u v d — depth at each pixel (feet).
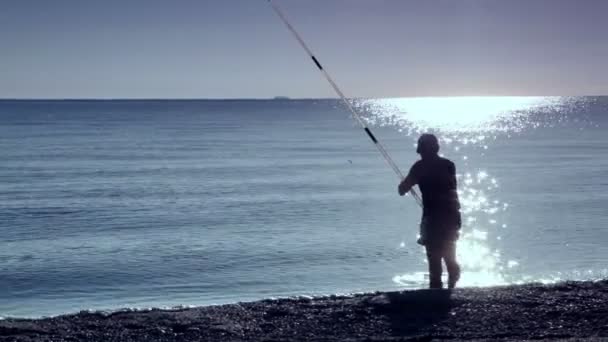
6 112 648.79
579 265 50.08
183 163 157.07
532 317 18.63
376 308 19.70
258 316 19.26
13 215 80.53
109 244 61.31
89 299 43.42
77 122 419.74
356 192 100.83
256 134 293.23
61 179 122.93
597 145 214.90
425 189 25.02
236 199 93.81
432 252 24.90
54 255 56.80
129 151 194.59
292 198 94.22
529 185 107.14
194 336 17.60
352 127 367.45
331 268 50.31
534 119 490.08
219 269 50.70
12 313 40.29
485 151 190.90
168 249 58.59
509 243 58.75
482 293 21.03
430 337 17.06
